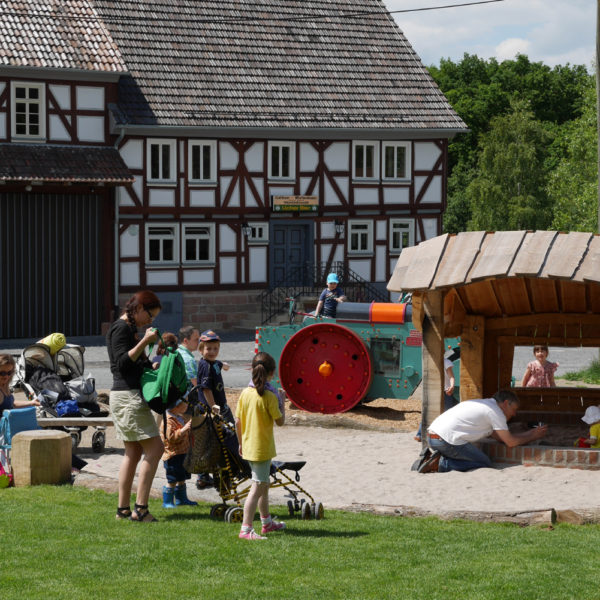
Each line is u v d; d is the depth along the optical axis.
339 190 42.53
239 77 41.12
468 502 11.28
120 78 38.97
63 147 36.69
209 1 42.94
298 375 19.12
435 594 7.68
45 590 7.65
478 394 15.58
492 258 12.89
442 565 8.56
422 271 13.33
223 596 7.58
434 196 44.31
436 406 13.59
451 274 13.02
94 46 37.34
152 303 10.25
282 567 8.48
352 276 42.97
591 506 10.84
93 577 8.06
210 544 9.29
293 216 41.91
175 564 8.51
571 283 13.97
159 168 39.31
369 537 9.66
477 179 79.00
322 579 8.10
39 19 37.34
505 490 11.70
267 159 41.19
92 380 15.90
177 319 39.88
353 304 19.11
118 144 37.78
